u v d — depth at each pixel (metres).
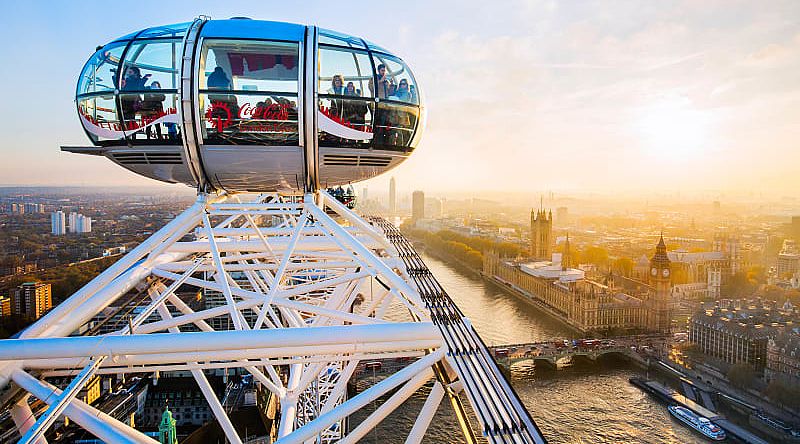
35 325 17.77
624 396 110.88
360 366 117.50
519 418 13.23
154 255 22.25
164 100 21.17
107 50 21.64
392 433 84.81
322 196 27.00
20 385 15.98
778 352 126.00
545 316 187.38
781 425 97.12
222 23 21.62
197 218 23.42
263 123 21.55
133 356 15.95
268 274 37.94
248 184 24.03
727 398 110.50
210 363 17.81
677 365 130.50
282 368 76.56
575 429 94.88
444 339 16.25
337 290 35.97
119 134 21.73
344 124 22.12
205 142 21.58
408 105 23.42
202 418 83.81
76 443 59.06
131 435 16.95
